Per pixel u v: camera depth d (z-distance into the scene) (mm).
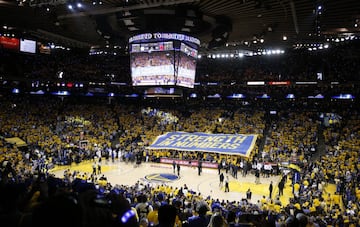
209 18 18203
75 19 19875
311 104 40219
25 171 24375
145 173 30062
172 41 18859
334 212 15508
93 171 28516
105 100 49531
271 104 42312
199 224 5438
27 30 28609
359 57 39719
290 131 36094
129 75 47031
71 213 1712
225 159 31750
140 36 19547
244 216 5223
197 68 47875
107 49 38812
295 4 15438
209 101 46156
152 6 15977
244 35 23125
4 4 18797
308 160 30203
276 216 10797
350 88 37031
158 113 45469
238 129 38469
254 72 44500
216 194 23531
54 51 47625
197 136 34875
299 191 21578
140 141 38750
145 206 7793
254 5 15766
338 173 25172
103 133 40312
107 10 17297
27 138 34562
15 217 2635
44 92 45188
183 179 28031
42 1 17438
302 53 44156
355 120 34906
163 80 19797
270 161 30656
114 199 2865
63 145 34969
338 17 17750
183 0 15133
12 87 43406
